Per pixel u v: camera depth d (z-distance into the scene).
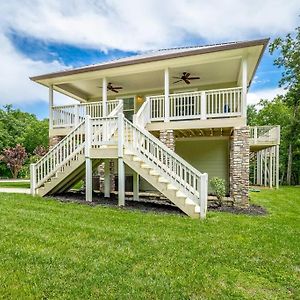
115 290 2.77
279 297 2.79
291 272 3.39
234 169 8.48
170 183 6.93
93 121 8.06
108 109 10.70
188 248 4.05
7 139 28.05
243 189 8.34
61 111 11.18
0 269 3.16
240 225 5.62
